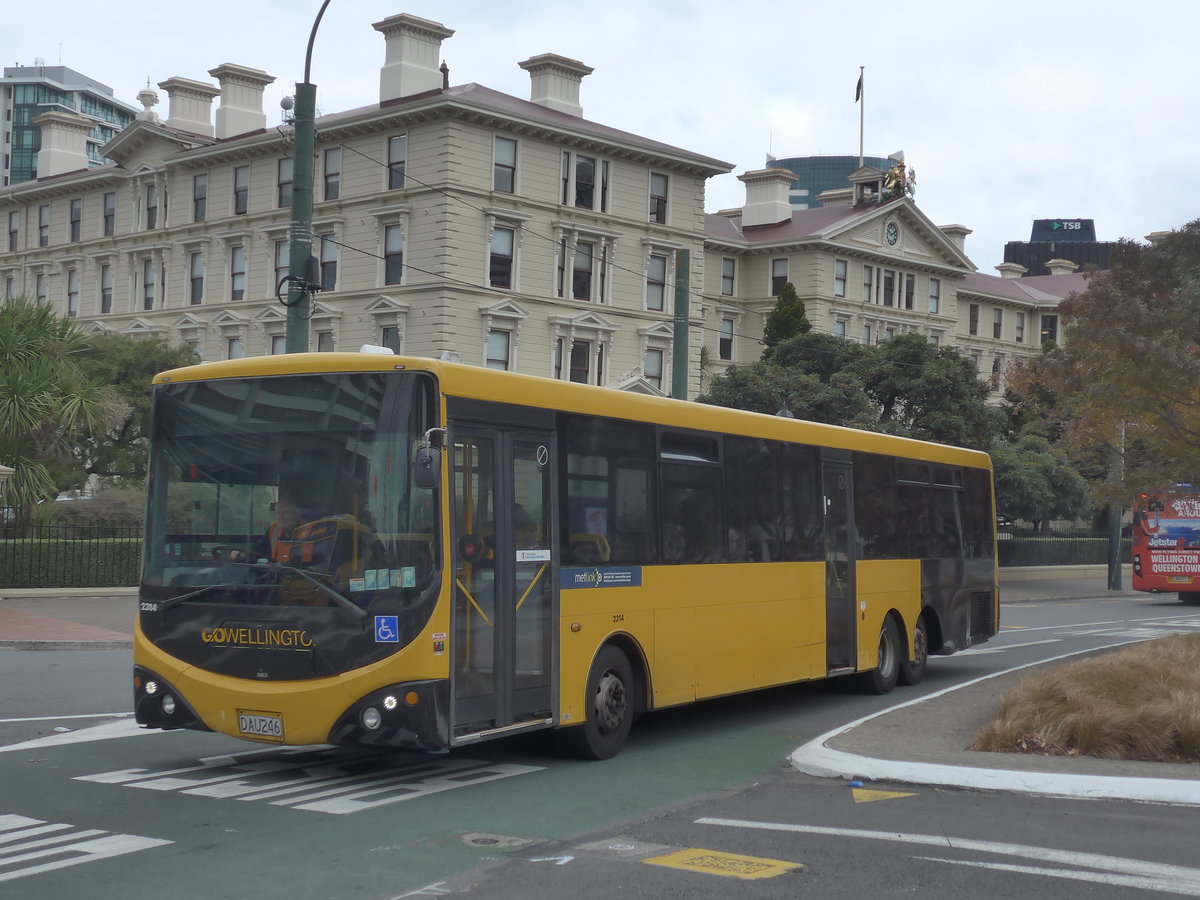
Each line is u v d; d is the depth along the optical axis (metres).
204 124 57.09
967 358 46.03
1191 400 17.64
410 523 8.88
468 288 44.38
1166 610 35.19
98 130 164.12
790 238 65.00
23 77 162.00
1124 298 17.39
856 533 15.12
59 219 59.91
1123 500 19.34
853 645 14.89
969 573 18.17
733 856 7.35
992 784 9.25
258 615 9.07
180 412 9.68
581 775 9.97
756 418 13.31
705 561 12.18
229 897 6.49
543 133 46.19
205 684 9.16
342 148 47.19
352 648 8.80
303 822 8.17
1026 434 50.12
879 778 9.69
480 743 11.42
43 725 12.05
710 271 65.69
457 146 44.12
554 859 7.27
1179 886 6.71
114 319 56.00
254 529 9.24
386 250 45.88
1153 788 8.91
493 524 9.59
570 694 10.30
